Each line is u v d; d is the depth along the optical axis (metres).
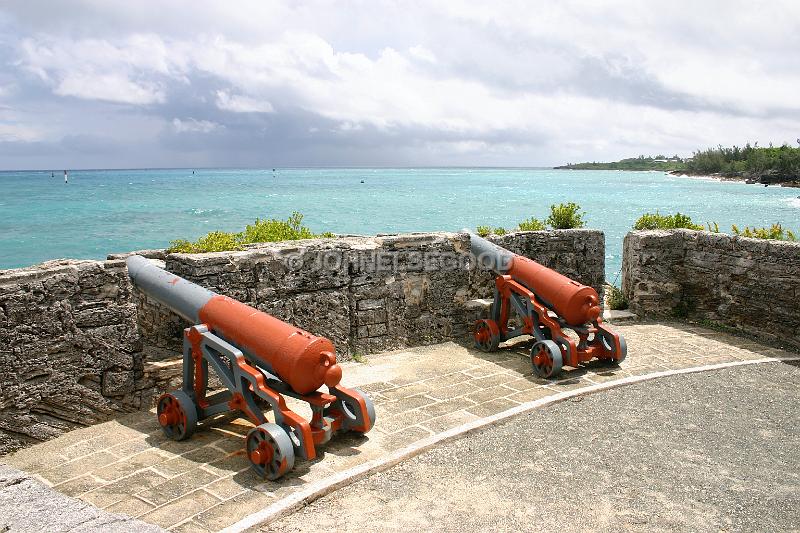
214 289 6.80
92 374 5.95
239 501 4.52
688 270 10.52
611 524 4.31
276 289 7.37
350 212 49.72
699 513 4.48
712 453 5.48
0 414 5.38
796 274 8.80
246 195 78.19
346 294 8.06
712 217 51.12
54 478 4.89
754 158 148.38
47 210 52.44
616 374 7.65
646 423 6.14
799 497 4.73
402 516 4.38
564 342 7.62
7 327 5.36
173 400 5.59
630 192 100.62
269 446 4.87
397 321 8.65
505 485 4.85
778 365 8.04
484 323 8.65
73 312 5.77
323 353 5.30
